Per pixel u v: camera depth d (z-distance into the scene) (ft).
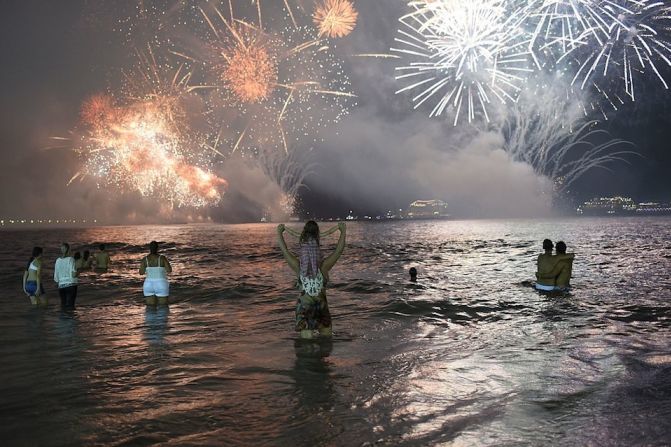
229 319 33.24
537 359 21.76
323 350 24.04
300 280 26.71
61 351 24.67
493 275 57.88
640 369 19.93
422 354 22.99
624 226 244.22
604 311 33.37
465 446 13.44
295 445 13.67
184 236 207.31
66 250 39.37
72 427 15.08
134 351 24.48
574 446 13.29
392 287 47.96
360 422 15.14
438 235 189.16
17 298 45.14
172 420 15.53
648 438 13.65
